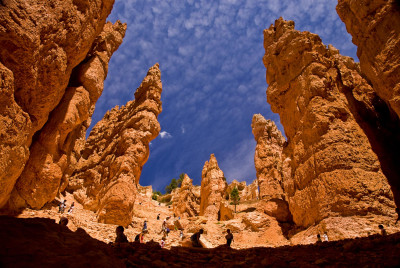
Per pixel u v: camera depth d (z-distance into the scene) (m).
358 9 17.17
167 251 6.19
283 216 24.62
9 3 10.46
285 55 24.47
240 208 36.81
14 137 10.79
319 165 17.48
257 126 46.06
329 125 18.22
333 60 23.86
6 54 10.69
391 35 15.05
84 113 18.98
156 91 29.03
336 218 15.16
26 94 12.13
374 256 5.08
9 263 2.54
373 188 15.23
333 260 5.15
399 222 13.92
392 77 14.75
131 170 22.94
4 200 11.66
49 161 15.82
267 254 6.59
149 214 33.38
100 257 3.26
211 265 5.15
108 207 19.89
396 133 20.94
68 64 14.93
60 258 2.93
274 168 35.56
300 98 21.50
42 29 11.90
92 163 30.14
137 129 25.70
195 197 45.78
